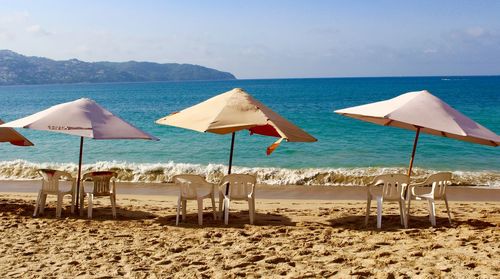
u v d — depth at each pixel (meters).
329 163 19.02
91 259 6.51
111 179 9.97
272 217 9.52
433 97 8.62
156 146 23.53
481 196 13.12
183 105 58.88
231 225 8.68
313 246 7.14
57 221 8.91
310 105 56.75
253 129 9.62
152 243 7.35
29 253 6.77
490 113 41.25
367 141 24.38
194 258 6.53
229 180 8.67
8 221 8.80
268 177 16.03
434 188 8.62
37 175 16.72
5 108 58.22
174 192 13.64
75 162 19.92
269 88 120.75
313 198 12.89
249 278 5.73
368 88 111.94
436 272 5.78
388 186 8.52
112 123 8.92
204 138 25.78
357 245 7.19
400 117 7.97
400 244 7.25
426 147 22.31
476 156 20.02
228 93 8.92
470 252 6.68
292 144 23.58
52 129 8.38
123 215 9.62
